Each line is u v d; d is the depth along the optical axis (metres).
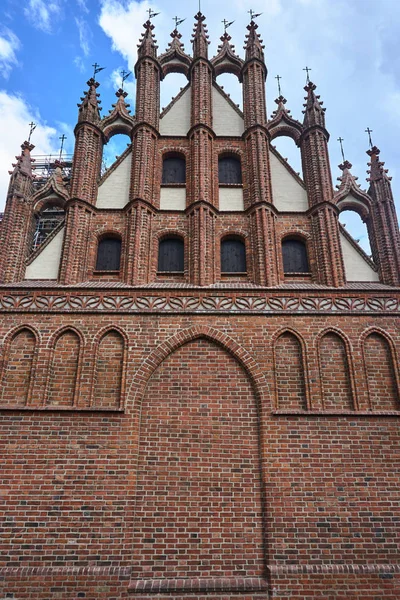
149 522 12.49
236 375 14.37
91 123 18.78
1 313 14.86
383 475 13.10
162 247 17.08
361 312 15.18
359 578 11.91
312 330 14.90
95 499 12.54
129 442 13.20
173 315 14.97
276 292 15.43
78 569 11.77
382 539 12.41
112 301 15.13
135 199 17.05
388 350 14.82
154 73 20.33
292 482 12.93
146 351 14.43
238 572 12.08
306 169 18.62
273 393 14.00
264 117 19.30
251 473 13.15
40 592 11.51
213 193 17.81
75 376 14.12
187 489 12.91
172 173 18.59
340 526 12.52
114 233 17.09
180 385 14.16
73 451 13.05
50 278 16.27
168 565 12.07
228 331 14.79
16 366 14.23
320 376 14.27
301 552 12.20
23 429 13.25
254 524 12.59
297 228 17.30
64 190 17.95
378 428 13.64
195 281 15.84
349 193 18.11
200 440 13.48
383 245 16.83
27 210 17.38
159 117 19.64
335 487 12.91
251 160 18.27
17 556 11.88
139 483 12.91
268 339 14.73
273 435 13.45
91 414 13.50
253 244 16.75
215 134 19.06
